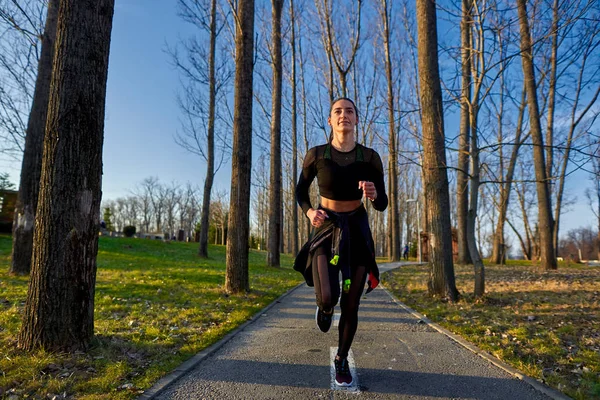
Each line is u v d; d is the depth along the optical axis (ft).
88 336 12.24
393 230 85.76
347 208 9.64
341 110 9.39
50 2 31.14
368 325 17.42
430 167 25.67
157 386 9.60
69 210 11.95
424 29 25.85
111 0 13.25
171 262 51.13
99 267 40.24
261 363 11.73
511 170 70.44
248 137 27.20
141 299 22.71
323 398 9.11
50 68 31.22
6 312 16.72
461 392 9.52
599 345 13.74
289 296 26.81
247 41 27.25
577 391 9.27
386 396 9.25
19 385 9.37
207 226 67.31
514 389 9.71
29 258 29.71
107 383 9.55
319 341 14.48
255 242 201.77
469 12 24.18
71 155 12.01
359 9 41.75
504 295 26.16
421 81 26.04
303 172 9.89
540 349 13.08
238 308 21.18
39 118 30.60
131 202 261.65
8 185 93.56
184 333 15.21
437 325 17.31
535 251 105.60
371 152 9.52
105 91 13.02
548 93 59.26
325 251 9.27
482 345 13.61
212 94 65.51
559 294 26.27
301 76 79.71
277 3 52.65
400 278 42.16
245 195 26.76
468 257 63.87
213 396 9.18
